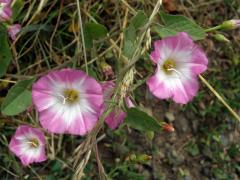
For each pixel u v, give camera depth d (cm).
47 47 13
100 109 10
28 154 11
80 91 10
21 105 11
